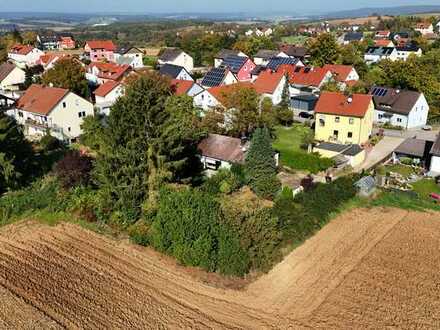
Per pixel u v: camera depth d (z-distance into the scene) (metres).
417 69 77.44
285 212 36.03
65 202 40.06
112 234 36.78
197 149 48.81
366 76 87.31
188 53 131.25
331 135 59.66
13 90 84.81
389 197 43.16
